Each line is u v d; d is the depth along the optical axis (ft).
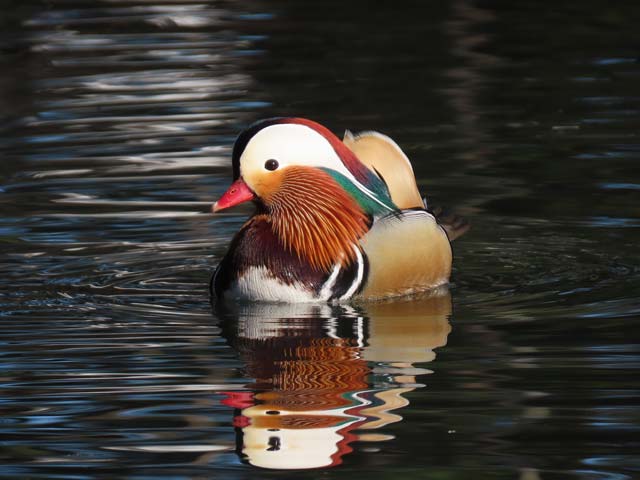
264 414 30.99
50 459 28.84
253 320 38.75
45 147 58.03
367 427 30.07
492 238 47.03
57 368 34.60
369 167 42.45
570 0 84.94
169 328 38.01
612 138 57.52
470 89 65.77
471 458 28.37
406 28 78.74
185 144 57.98
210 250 46.11
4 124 61.82
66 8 85.92
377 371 33.76
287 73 69.41
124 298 41.09
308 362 34.63
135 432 30.22
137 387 33.01
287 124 40.83
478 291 41.57
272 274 40.57
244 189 40.98
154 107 63.72
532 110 61.98
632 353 34.68
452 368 33.94
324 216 40.55
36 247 46.16
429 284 42.16
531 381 32.83
